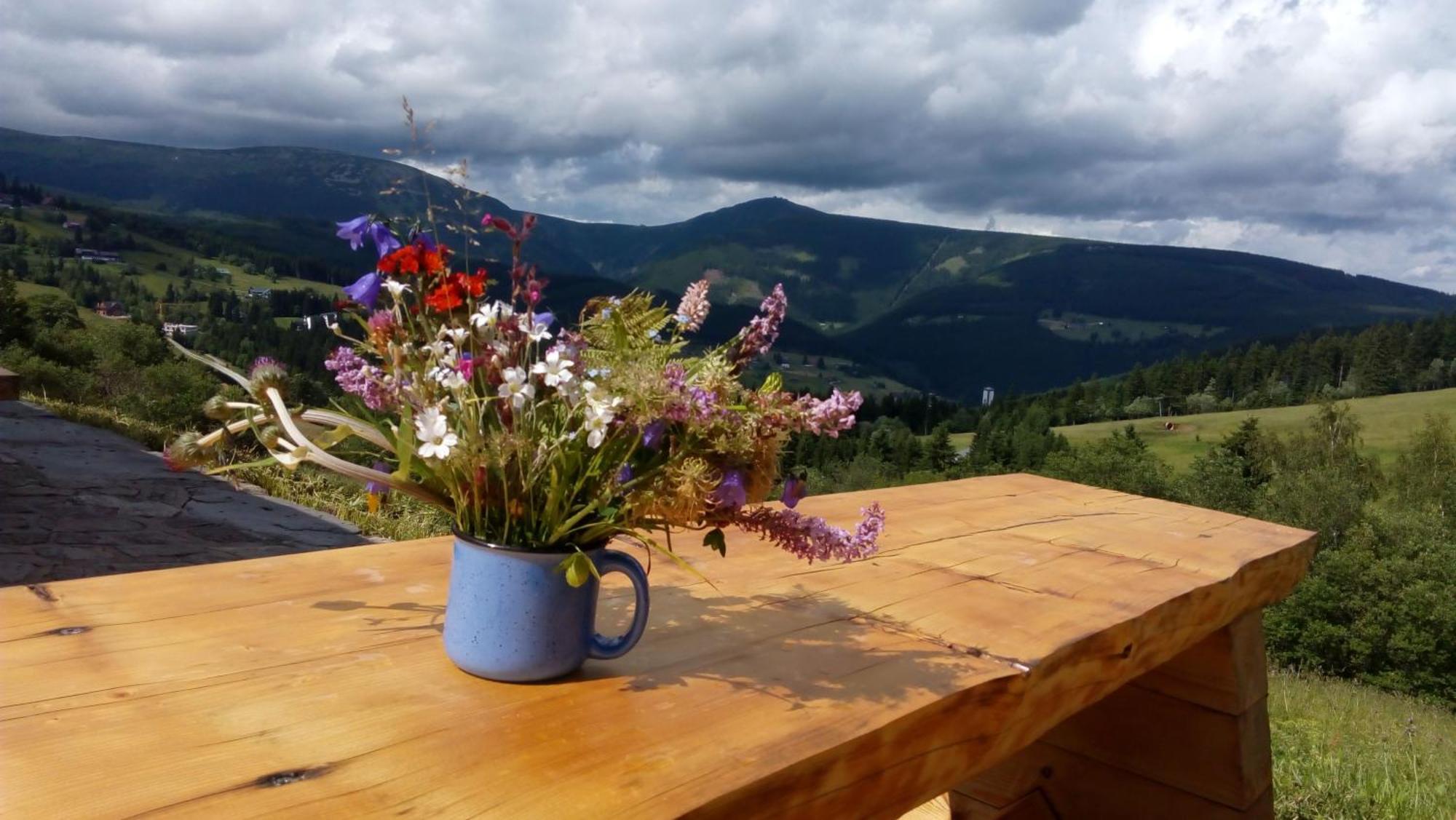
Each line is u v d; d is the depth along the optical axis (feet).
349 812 2.53
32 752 2.74
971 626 4.67
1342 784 11.48
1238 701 7.14
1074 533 7.16
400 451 3.30
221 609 4.19
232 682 3.39
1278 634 109.50
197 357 3.44
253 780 2.67
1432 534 119.34
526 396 3.28
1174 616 5.53
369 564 5.07
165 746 2.85
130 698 3.19
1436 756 15.35
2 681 3.26
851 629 4.51
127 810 2.46
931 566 5.83
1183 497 166.91
